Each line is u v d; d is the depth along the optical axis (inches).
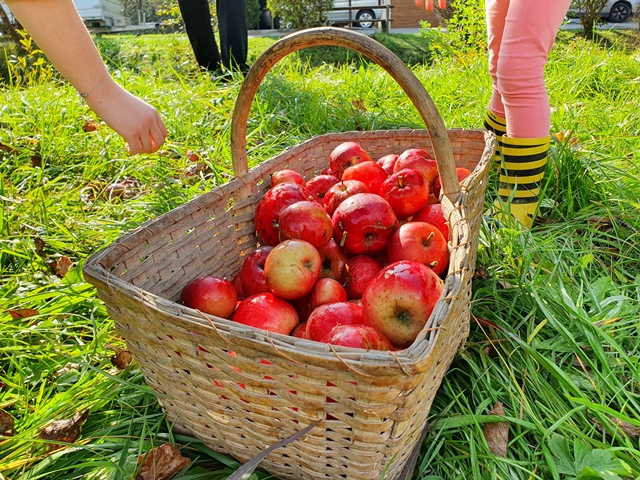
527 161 90.4
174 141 135.7
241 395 47.5
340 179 88.2
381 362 38.5
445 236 70.5
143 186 116.3
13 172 110.0
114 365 69.5
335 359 39.3
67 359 65.7
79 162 125.4
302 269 61.6
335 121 147.7
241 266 73.3
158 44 399.2
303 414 45.4
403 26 808.9
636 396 59.4
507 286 79.7
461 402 64.2
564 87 164.9
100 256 55.1
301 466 51.1
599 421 58.6
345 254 71.7
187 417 56.4
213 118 148.4
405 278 52.1
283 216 68.9
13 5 54.3
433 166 80.3
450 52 249.6
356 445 45.1
